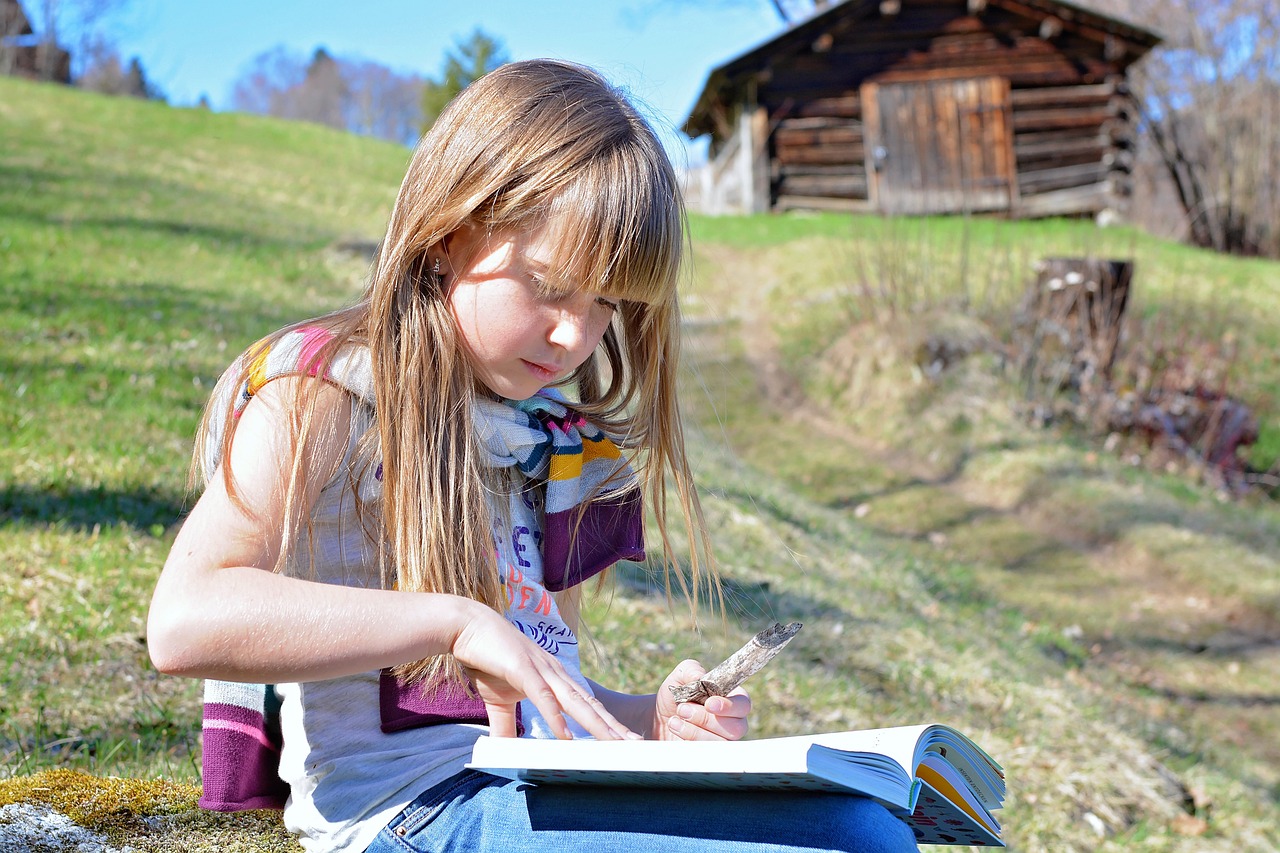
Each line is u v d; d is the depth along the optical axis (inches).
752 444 386.6
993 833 53.9
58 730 105.3
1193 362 458.0
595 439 65.5
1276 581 299.6
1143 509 336.2
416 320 55.1
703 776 44.0
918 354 416.8
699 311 510.9
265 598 47.8
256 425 51.8
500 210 53.0
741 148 786.2
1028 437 380.8
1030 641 248.8
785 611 202.1
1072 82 759.7
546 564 63.0
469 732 54.9
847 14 753.0
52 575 139.3
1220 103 1032.8
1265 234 1010.1
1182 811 166.9
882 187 764.6
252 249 438.3
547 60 58.9
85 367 237.1
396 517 54.5
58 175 520.4
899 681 185.3
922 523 334.3
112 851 63.1
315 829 54.9
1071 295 410.6
